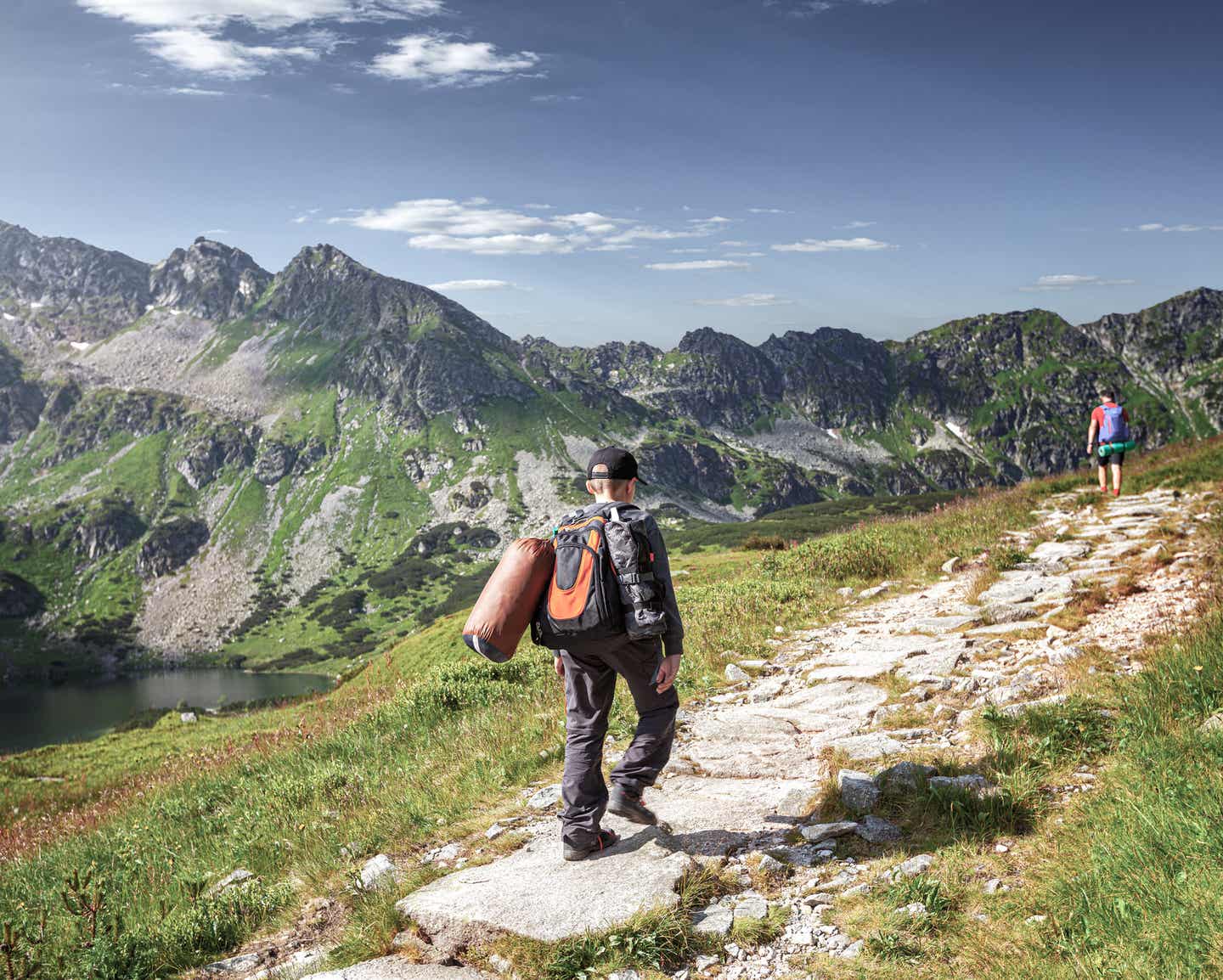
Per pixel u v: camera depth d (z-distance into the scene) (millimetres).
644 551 4488
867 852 4578
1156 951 3143
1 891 8555
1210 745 4695
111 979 4801
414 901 4562
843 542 18375
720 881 4430
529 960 3934
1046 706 5949
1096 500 18844
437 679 12555
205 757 16188
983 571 12969
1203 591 8742
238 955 4902
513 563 4637
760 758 6461
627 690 8898
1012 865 4168
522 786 6773
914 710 6988
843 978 3475
